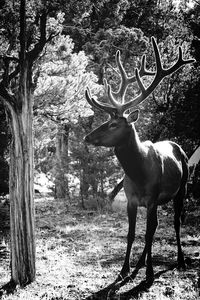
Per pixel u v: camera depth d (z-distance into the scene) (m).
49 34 6.81
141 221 12.62
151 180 6.27
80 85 8.57
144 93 6.40
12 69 7.76
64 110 8.64
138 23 20.36
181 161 7.48
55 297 5.59
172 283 6.03
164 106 14.69
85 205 15.17
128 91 14.99
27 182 6.23
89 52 17.53
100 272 6.79
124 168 6.20
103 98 14.40
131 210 6.46
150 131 14.42
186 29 17.62
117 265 7.25
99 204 14.84
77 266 7.24
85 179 15.06
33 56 6.40
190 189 12.99
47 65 8.61
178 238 7.13
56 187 18.16
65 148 18.69
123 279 6.25
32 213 6.27
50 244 9.28
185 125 13.62
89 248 8.80
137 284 6.04
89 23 18.27
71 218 13.23
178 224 7.27
